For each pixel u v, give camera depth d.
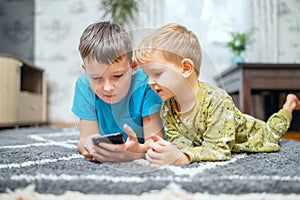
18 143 1.09
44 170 0.55
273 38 2.49
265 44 2.48
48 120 2.66
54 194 0.45
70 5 2.69
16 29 2.69
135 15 2.53
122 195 0.44
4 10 2.69
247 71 1.67
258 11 2.48
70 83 2.67
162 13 2.53
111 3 2.49
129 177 0.50
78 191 0.45
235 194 0.44
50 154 0.77
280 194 0.45
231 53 2.59
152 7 2.50
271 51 2.48
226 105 0.69
